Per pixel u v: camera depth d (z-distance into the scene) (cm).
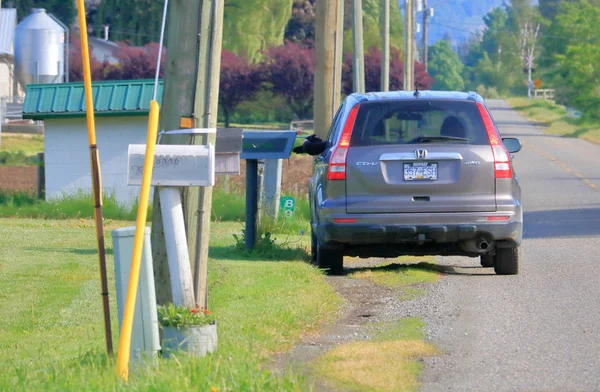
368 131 2950
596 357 1933
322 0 5316
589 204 6556
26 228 5009
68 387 1627
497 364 1875
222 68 19950
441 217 2906
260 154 3588
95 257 3712
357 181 2917
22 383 1675
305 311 2348
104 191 6166
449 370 1823
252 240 3675
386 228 2900
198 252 1977
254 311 2317
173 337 1770
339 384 1681
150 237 1866
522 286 2823
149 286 1748
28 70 17375
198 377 1597
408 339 2069
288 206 4944
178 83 1930
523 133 18625
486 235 2920
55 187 6275
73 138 6250
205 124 1938
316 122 5384
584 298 2606
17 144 13362
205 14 1922
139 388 1565
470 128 2950
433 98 2984
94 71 19600
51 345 2222
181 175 1783
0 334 2400
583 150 13862
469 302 2558
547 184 8475
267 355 1894
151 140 1688
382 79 8556
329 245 2998
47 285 3084
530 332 2170
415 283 2898
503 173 2920
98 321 2534
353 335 2138
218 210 5716
